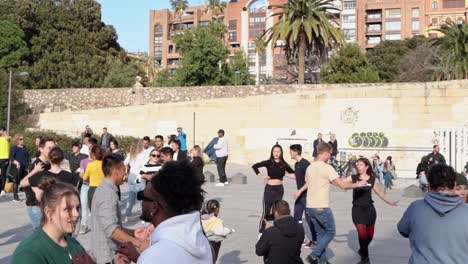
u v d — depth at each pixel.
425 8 112.75
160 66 128.12
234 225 14.44
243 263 10.05
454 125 36.31
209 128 40.53
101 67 64.25
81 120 42.38
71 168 14.07
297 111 39.12
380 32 114.12
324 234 9.80
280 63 107.38
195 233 3.01
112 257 6.19
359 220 9.94
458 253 4.89
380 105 37.66
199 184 3.19
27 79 59.47
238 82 74.88
